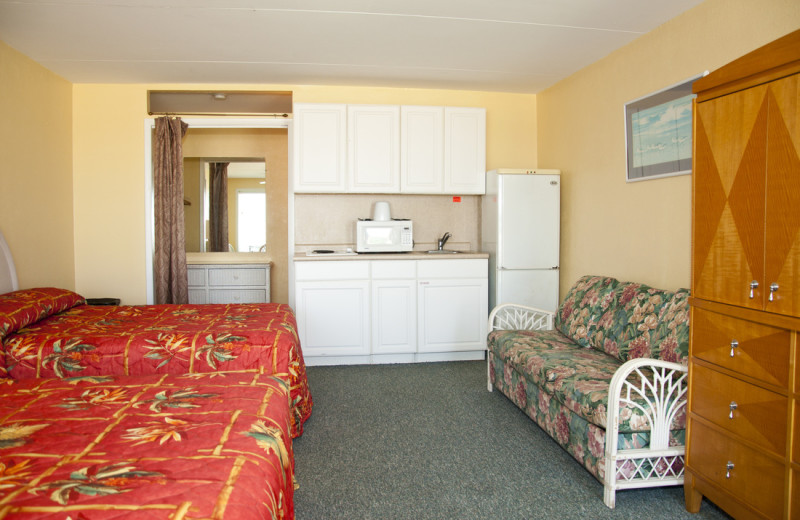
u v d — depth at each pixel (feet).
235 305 11.78
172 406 5.16
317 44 11.75
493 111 16.14
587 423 7.71
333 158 14.75
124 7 9.66
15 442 4.17
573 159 14.01
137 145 14.82
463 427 9.89
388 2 9.53
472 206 16.58
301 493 7.39
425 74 14.10
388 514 6.88
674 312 8.48
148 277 14.94
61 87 13.96
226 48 11.96
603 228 12.56
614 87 12.06
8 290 10.94
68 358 8.00
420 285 14.56
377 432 9.64
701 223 6.82
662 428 7.23
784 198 5.54
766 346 5.76
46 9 9.71
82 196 14.69
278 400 5.59
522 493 7.45
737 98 6.19
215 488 3.44
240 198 17.89
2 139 11.31
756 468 5.89
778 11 7.79
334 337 14.32
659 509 7.06
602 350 9.99
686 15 9.71
